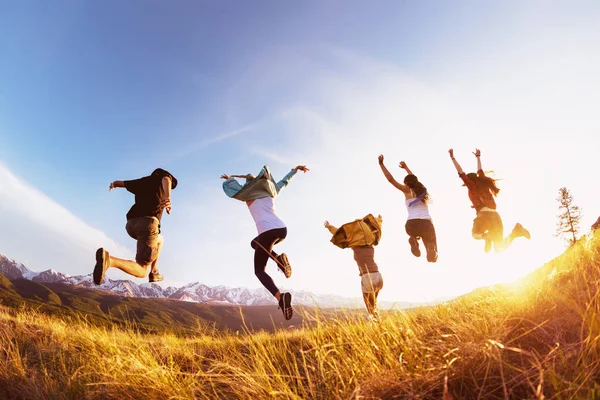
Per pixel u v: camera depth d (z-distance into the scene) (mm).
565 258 4602
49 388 3670
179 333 6180
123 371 3641
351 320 4137
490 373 2361
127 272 4652
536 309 3121
